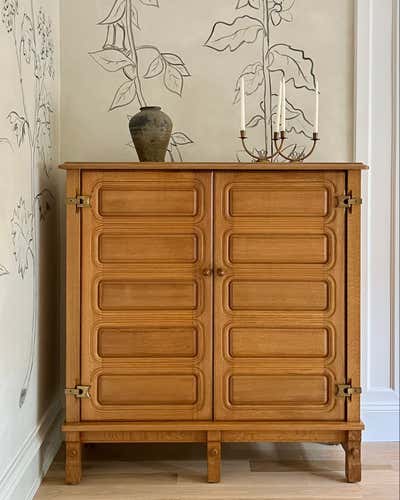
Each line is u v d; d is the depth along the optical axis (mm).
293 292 2205
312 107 2654
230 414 2205
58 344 2656
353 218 2197
